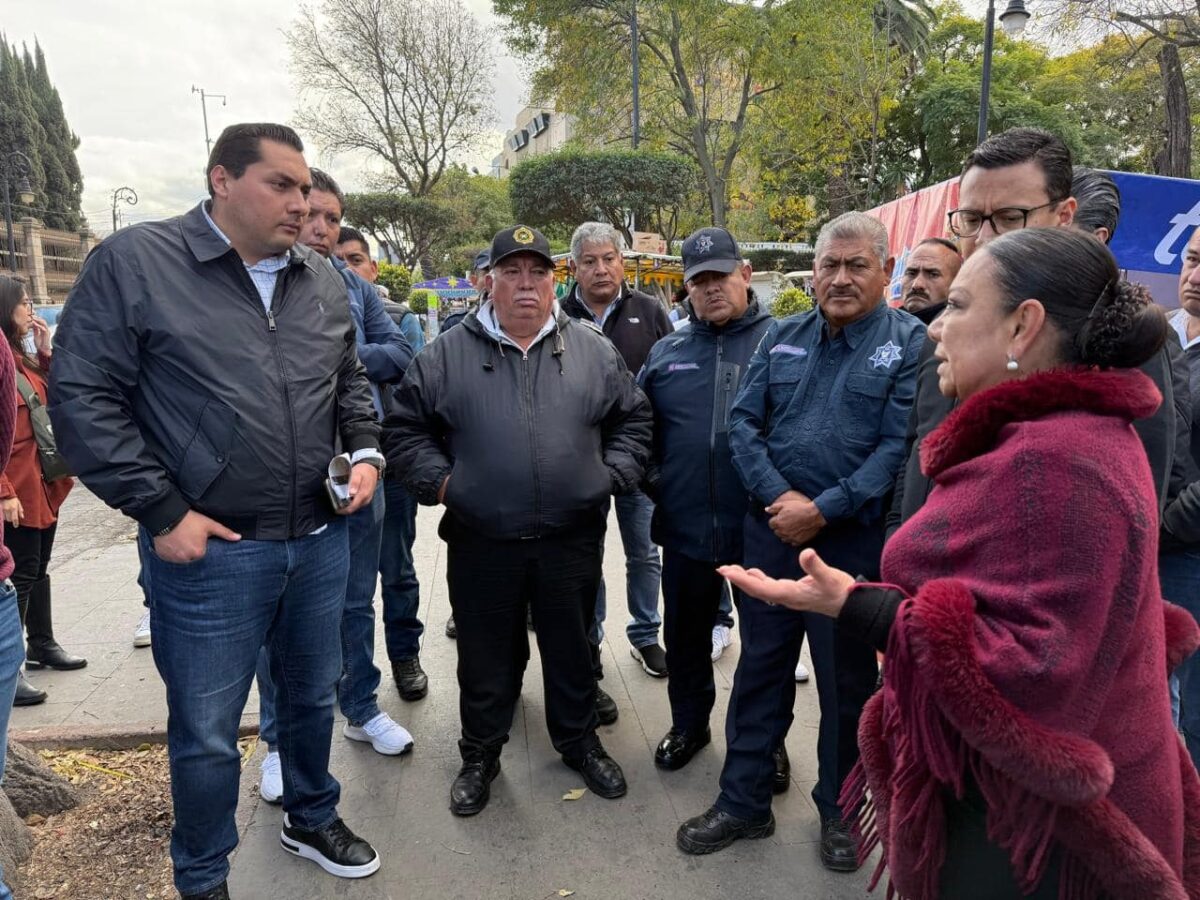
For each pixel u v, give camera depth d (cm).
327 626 215
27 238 3259
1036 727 104
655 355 284
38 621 352
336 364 211
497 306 241
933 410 177
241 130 182
